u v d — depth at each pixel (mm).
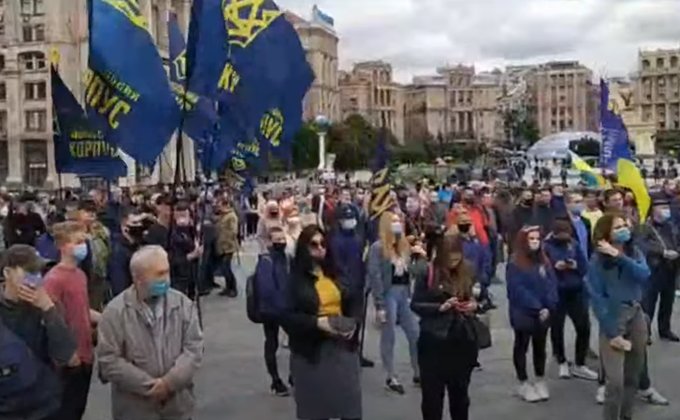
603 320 8031
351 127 100750
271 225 9141
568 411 9133
